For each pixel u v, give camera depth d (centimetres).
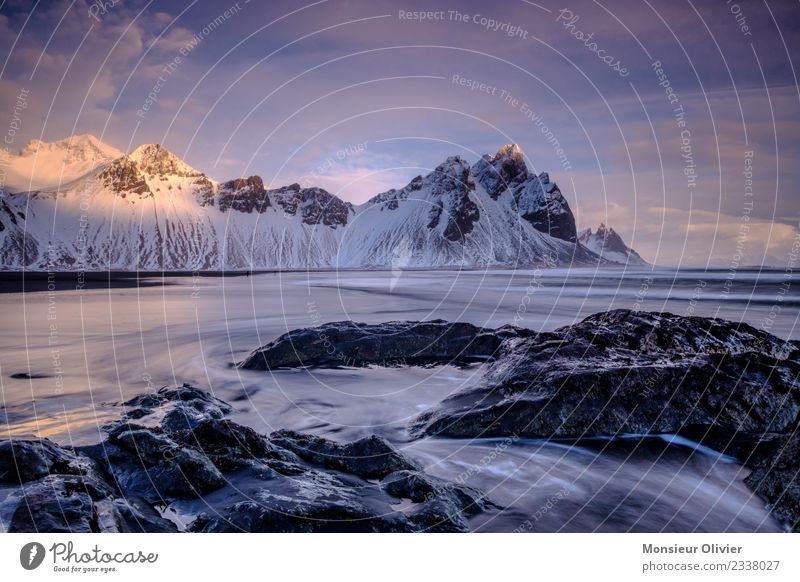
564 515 569
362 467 626
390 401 1008
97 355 1498
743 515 577
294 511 491
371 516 503
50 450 557
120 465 586
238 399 1047
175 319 2384
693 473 670
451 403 865
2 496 479
